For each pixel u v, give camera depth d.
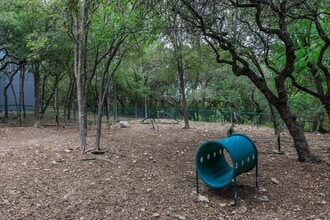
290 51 7.23
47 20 13.35
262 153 8.96
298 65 8.16
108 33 7.66
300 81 12.20
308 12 8.05
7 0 14.10
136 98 33.94
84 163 7.42
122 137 12.17
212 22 7.91
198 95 28.16
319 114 14.86
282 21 7.04
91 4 8.21
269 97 7.94
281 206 5.21
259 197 5.50
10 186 5.76
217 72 27.20
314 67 9.02
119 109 32.69
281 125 13.31
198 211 4.92
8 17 13.69
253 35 9.45
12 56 16.12
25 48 14.90
